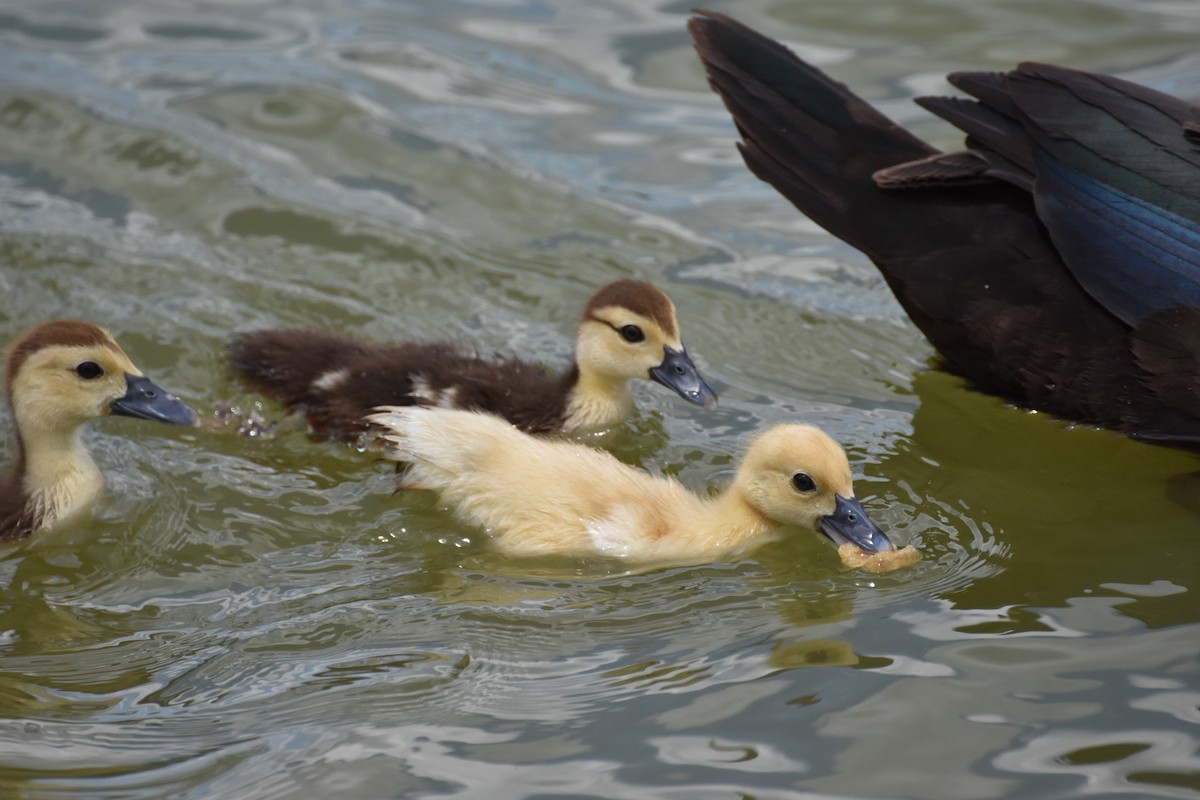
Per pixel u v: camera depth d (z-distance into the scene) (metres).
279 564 9.54
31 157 14.18
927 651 8.28
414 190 14.05
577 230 13.59
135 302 12.50
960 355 10.69
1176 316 9.73
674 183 14.23
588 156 14.52
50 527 10.00
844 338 12.28
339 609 8.96
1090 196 10.15
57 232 13.23
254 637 8.69
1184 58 14.85
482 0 16.88
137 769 7.48
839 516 9.46
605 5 16.80
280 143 14.54
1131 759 7.33
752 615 8.78
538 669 8.27
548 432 11.30
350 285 12.89
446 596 9.07
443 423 10.05
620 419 11.46
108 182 13.93
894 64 15.12
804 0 16.45
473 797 7.21
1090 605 8.69
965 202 10.50
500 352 12.20
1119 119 10.32
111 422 11.27
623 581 9.25
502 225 13.64
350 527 9.96
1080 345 10.10
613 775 7.34
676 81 15.52
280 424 11.34
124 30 16.23
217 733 7.77
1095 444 10.66
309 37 16.22
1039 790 7.15
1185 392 9.77
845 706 7.82
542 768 7.40
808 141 10.93
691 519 9.77
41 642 8.72
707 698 7.94
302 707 7.98
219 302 12.61
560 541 9.59
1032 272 10.22
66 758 7.57
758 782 7.27
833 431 11.04
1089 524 9.70
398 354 11.55
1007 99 10.73
